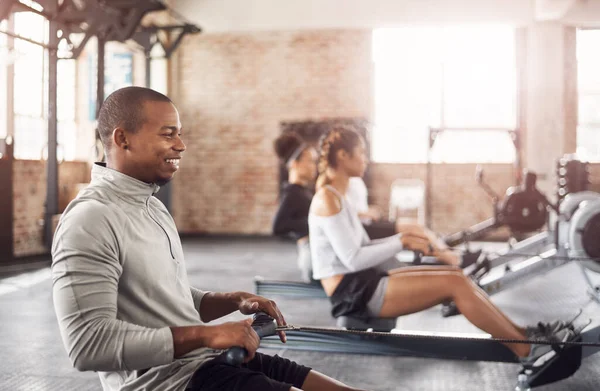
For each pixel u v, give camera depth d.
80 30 6.59
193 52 10.69
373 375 3.01
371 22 9.75
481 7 9.51
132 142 1.42
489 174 10.17
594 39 9.84
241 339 1.29
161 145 1.42
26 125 7.94
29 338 3.79
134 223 1.40
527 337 2.52
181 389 1.38
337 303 2.84
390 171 10.34
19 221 7.60
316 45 10.41
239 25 9.97
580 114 9.95
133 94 1.42
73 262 1.27
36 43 6.19
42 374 3.07
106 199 1.38
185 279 1.56
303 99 10.48
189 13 10.00
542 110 9.52
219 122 10.70
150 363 1.26
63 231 1.30
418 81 10.23
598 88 9.90
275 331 1.48
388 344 2.84
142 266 1.38
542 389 2.80
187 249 8.61
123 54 9.84
